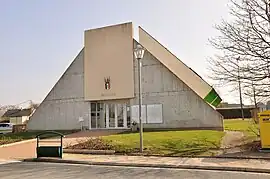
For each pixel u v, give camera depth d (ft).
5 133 106.22
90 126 104.94
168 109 96.27
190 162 41.19
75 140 68.80
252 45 52.65
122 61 102.73
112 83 103.14
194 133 72.43
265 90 53.11
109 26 105.50
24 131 108.47
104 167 40.42
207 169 37.65
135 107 100.01
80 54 108.88
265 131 47.52
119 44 103.65
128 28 103.14
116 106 103.14
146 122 97.96
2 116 236.84
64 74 109.91
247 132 72.59
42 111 111.24
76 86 107.96
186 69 99.25
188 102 94.43
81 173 35.60
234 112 169.17
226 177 32.30
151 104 98.17
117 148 54.29
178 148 52.19
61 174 35.01
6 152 55.88
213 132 75.25
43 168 39.73
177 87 95.96
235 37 56.24
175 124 94.99
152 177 32.60
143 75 99.96
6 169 39.06
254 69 53.06
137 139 62.34
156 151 50.52
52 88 110.73
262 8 51.70
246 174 33.99
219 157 44.27
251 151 47.47
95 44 106.93
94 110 105.60
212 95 95.81
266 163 38.83
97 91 104.73
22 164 43.83
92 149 55.06
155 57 99.14
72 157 48.37
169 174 34.42
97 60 106.01
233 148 50.72
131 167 40.22
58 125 108.68
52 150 48.14
